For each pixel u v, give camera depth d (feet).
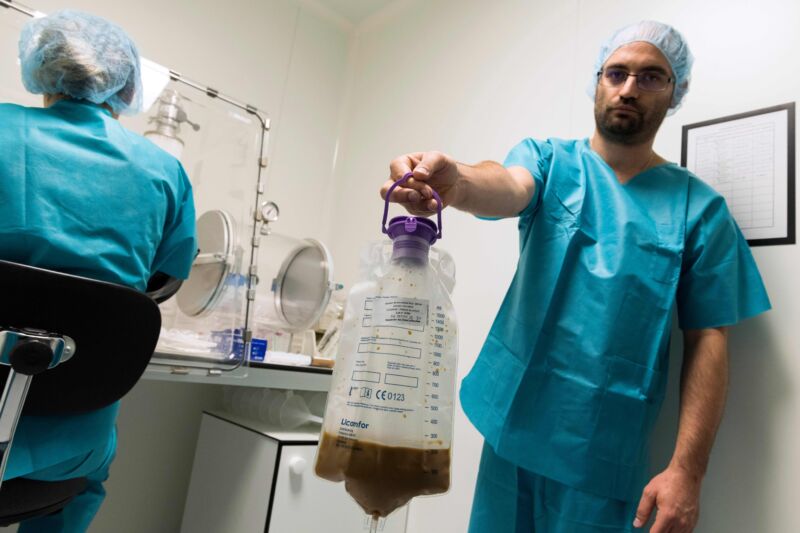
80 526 3.47
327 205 8.21
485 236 5.70
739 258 3.52
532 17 5.98
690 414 3.07
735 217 3.91
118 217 2.80
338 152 8.42
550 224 3.44
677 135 4.35
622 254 3.20
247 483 4.79
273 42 7.77
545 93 5.58
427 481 1.46
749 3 4.18
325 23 8.49
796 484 3.31
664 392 3.30
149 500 6.02
